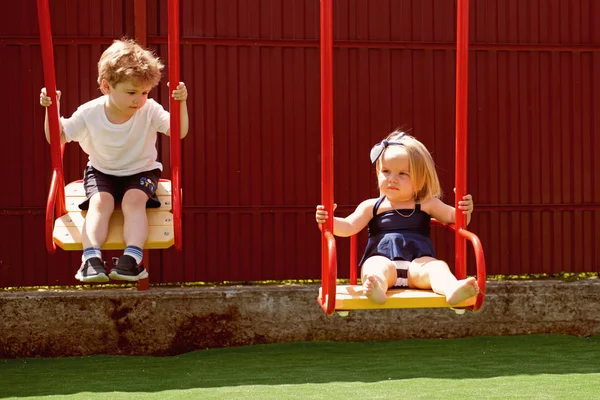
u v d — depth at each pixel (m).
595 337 7.64
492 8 8.20
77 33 7.74
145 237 4.56
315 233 8.06
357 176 8.08
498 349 7.11
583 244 8.37
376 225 4.84
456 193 4.51
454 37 8.14
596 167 8.38
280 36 7.97
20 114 7.77
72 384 6.11
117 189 4.88
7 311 7.24
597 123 8.37
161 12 7.85
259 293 7.45
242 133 7.97
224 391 5.66
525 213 8.30
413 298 4.17
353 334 7.51
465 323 7.60
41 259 7.79
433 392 5.49
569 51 8.31
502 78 8.24
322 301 4.27
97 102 4.88
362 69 8.07
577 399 5.25
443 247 8.16
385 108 8.09
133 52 4.56
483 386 5.67
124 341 7.31
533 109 8.29
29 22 7.74
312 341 7.48
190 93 7.91
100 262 4.38
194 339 7.37
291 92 8.02
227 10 7.91
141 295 7.34
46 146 7.80
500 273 8.26
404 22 8.09
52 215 4.48
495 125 8.24
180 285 8.00
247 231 8.00
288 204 8.05
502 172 8.26
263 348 7.30
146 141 4.90
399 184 4.72
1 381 6.30
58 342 7.26
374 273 4.26
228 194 7.97
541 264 8.31
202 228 7.95
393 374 6.18
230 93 7.95
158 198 4.96
